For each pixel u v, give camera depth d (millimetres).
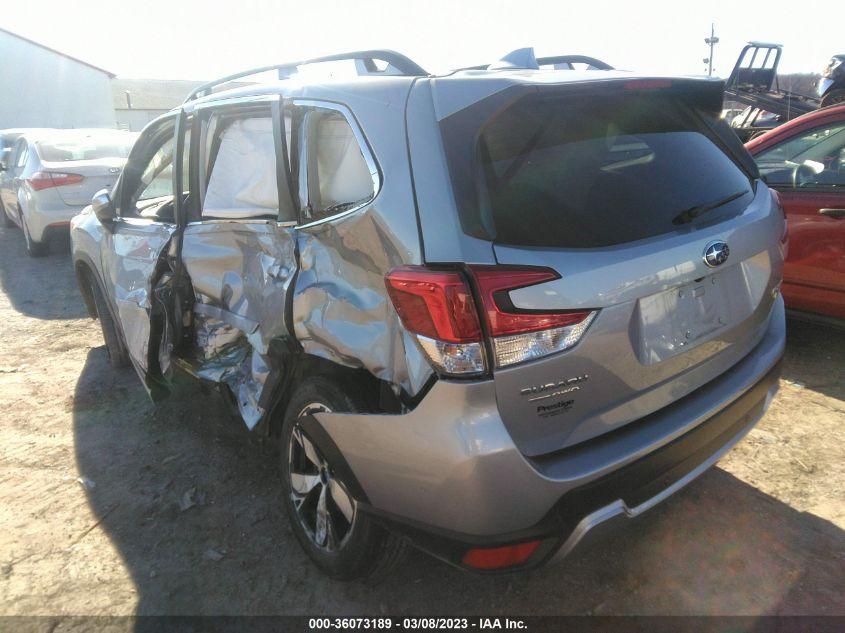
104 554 2791
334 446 2195
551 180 2016
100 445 3713
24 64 33000
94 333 5719
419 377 1915
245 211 2816
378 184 2107
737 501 2904
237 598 2521
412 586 2539
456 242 1854
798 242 4176
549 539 1918
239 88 3031
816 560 2537
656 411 2168
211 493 3207
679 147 2391
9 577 2662
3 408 4223
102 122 35562
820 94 9820
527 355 1841
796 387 3936
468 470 1826
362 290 2160
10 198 10156
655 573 2525
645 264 2004
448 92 2078
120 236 3834
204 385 3195
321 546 2514
